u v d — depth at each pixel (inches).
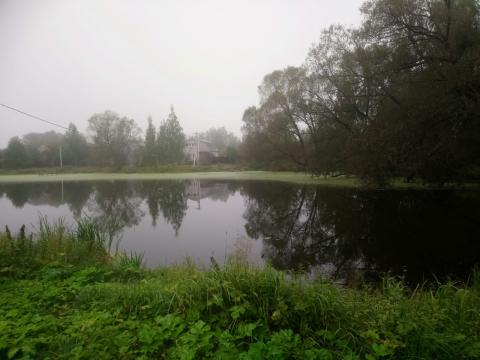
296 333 106.7
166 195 721.0
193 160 2206.0
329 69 798.5
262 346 93.4
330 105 844.6
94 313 120.9
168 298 128.2
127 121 1796.3
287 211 502.3
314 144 954.1
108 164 1792.6
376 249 291.7
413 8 533.3
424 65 532.4
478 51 414.3
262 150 1364.4
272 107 1218.6
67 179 1315.2
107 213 498.6
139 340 101.0
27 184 1062.4
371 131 593.0
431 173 538.0
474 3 518.9
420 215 413.4
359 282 214.2
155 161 1835.6
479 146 477.4
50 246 224.4
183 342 99.3
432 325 112.9
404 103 521.3
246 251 280.8
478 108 412.5
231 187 872.9
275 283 123.8
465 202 479.8
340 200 563.8
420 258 260.2
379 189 658.2
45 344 99.4
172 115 1877.5
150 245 309.6
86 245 233.5
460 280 211.3
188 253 281.6
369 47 655.1
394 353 96.5
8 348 93.7
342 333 105.1
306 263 262.8
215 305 119.1
